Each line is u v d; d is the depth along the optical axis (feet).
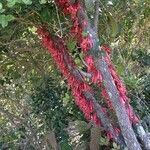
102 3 7.63
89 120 9.02
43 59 10.43
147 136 8.52
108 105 8.48
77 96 8.32
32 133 10.98
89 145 9.30
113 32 8.27
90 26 6.91
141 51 10.90
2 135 11.48
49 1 7.23
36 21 7.74
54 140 9.55
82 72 7.95
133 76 9.95
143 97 10.10
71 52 8.08
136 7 9.36
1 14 5.90
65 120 10.47
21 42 9.57
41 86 10.99
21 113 11.43
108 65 7.70
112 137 8.43
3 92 11.39
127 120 7.27
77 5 6.81
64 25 7.75
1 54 9.82
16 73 10.74
